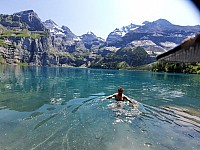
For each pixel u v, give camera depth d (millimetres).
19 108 14305
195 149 8031
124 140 8617
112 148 7875
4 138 8648
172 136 9336
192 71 113875
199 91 28359
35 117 11883
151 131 9859
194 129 10602
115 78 52469
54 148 7750
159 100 19594
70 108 14164
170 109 15500
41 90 24141
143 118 12008
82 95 20828
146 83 39656
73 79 43281
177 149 7969
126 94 23141
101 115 12258
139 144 8289
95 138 8773
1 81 33562
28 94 20859
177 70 118750
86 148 7801
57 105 15305
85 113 12727
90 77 53062
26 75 51375
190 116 13539
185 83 43438
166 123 11398
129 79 50250
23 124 10539
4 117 11852
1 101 16906
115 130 9781
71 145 8047
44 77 46438
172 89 30109
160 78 59875
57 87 27641
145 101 18703
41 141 8391
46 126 10242
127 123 10898
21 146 7879
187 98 21516
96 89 26672
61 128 9961
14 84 29828
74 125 10414
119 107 14242
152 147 8062
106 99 17109
